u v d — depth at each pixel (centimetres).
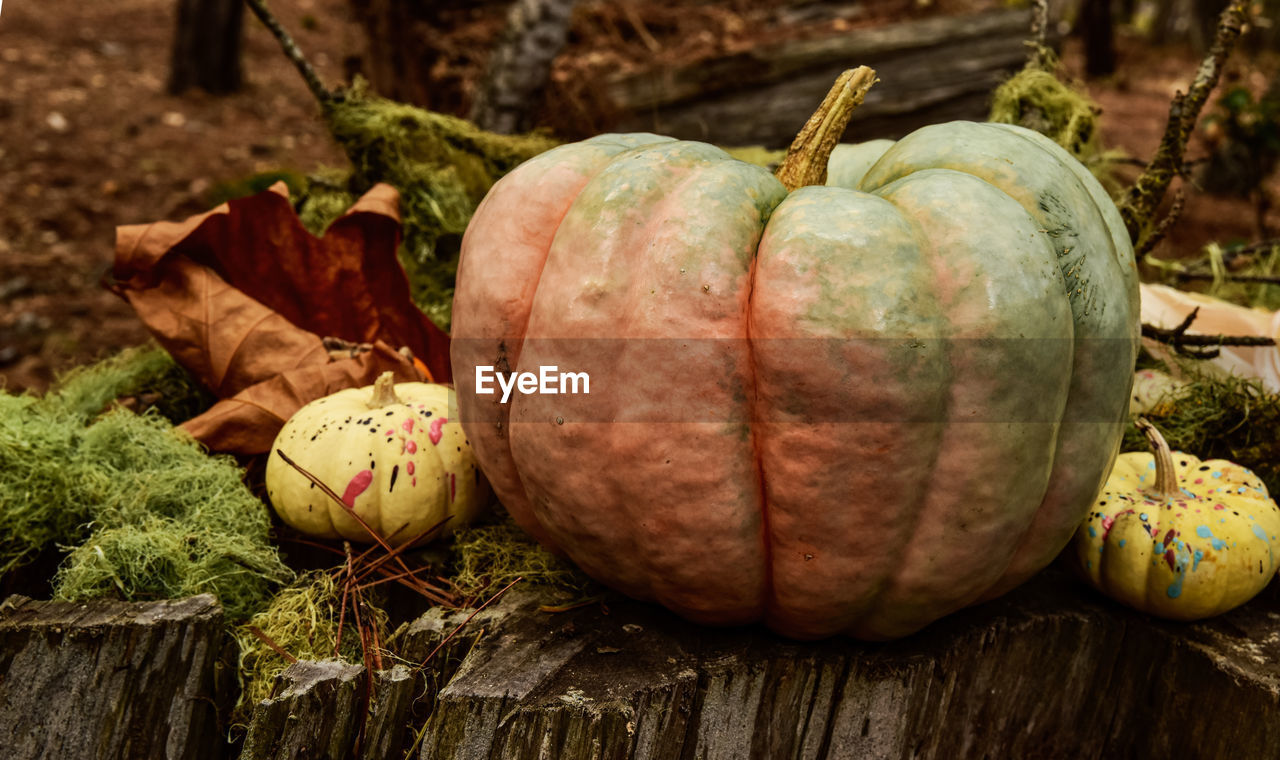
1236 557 78
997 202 70
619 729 71
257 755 73
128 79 330
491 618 77
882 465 69
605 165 75
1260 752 77
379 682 74
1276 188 259
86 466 83
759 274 69
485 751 72
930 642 78
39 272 199
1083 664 81
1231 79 160
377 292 96
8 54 332
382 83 149
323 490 81
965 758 81
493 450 75
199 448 87
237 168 261
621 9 148
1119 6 630
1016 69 140
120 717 75
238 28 322
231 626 80
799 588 72
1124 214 96
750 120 134
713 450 69
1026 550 74
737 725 75
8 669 74
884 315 68
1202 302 99
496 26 147
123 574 79
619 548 73
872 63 136
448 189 110
